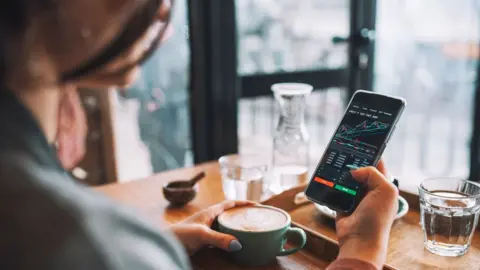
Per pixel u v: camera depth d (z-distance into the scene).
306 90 1.30
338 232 0.74
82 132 0.69
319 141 2.69
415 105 3.23
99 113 2.16
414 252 0.85
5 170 0.33
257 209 0.88
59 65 0.41
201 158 2.21
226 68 2.12
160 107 2.34
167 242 0.38
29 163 0.35
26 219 0.32
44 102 0.42
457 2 2.77
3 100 0.36
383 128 0.87
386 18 2.75
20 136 0.36
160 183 1.25
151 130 2.40
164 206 1.11
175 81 2.24
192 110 2.18
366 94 0.94
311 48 2.38
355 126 0.91
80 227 0.32
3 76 0.36
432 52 3.05
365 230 0.70
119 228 0.34
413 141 3.30
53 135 0.45
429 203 0.85
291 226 0.89
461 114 3.14
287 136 1.28
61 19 0.39
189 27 2.05
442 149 3.22
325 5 2.35
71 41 0.40
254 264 0.81
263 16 2.22
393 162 3.13
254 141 2.49
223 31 2.08
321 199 0.86
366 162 0.85
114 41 0.42
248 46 2.21
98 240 0.32
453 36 2.88
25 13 0.36
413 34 2.96
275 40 2.28
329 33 2.39
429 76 3.13
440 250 0.84
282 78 2.29
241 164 1.21
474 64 2.57
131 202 1.13
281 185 1.21
